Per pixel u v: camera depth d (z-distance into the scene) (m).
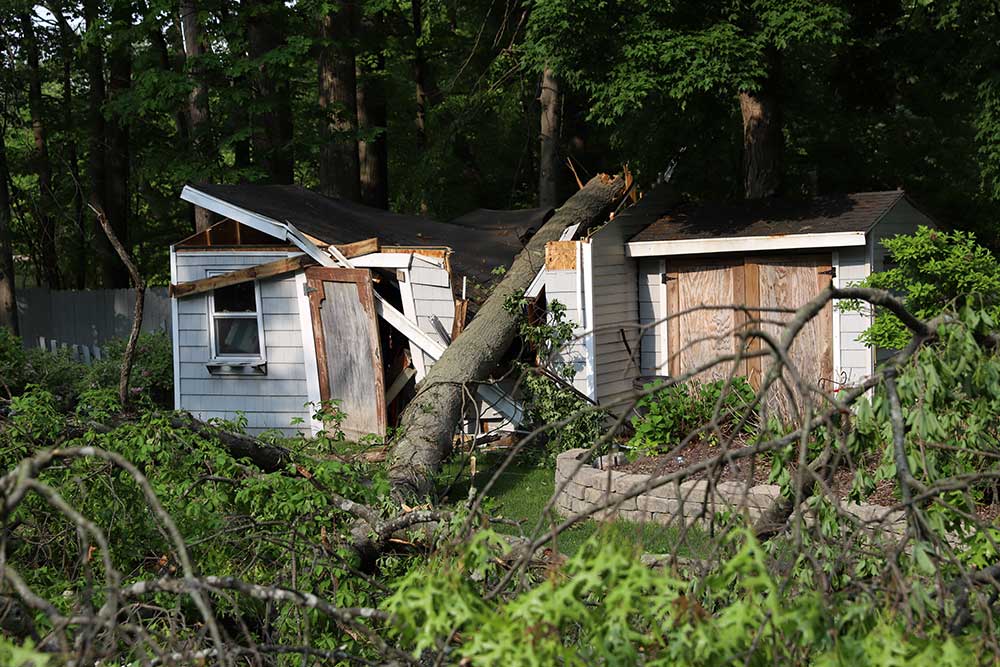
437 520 5.62
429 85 30.16
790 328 2.65
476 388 12.47
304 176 35.69
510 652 2.29
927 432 3.19
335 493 5.97
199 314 15.97
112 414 6.71
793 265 14.95
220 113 24.36
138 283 6.81
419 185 29.09
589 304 14.41
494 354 13.02
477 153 30.17
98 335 24.69
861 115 21.17
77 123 29.53
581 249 14.45
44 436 5.90
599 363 14.68
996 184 16.83
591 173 27.83
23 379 17.61
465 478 11.59
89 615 3.03
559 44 15.15
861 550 3.64
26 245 33.09
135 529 5.29
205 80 23.36
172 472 5.78
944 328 3.25
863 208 14.87
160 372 18.94
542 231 16.03
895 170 22.83
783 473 4.12
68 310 25.02
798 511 2.58
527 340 13.27
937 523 3.22
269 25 23.11
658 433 10.17
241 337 15.87
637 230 15.98
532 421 12.80
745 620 2.34
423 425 11.34
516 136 29.80
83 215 29.91
